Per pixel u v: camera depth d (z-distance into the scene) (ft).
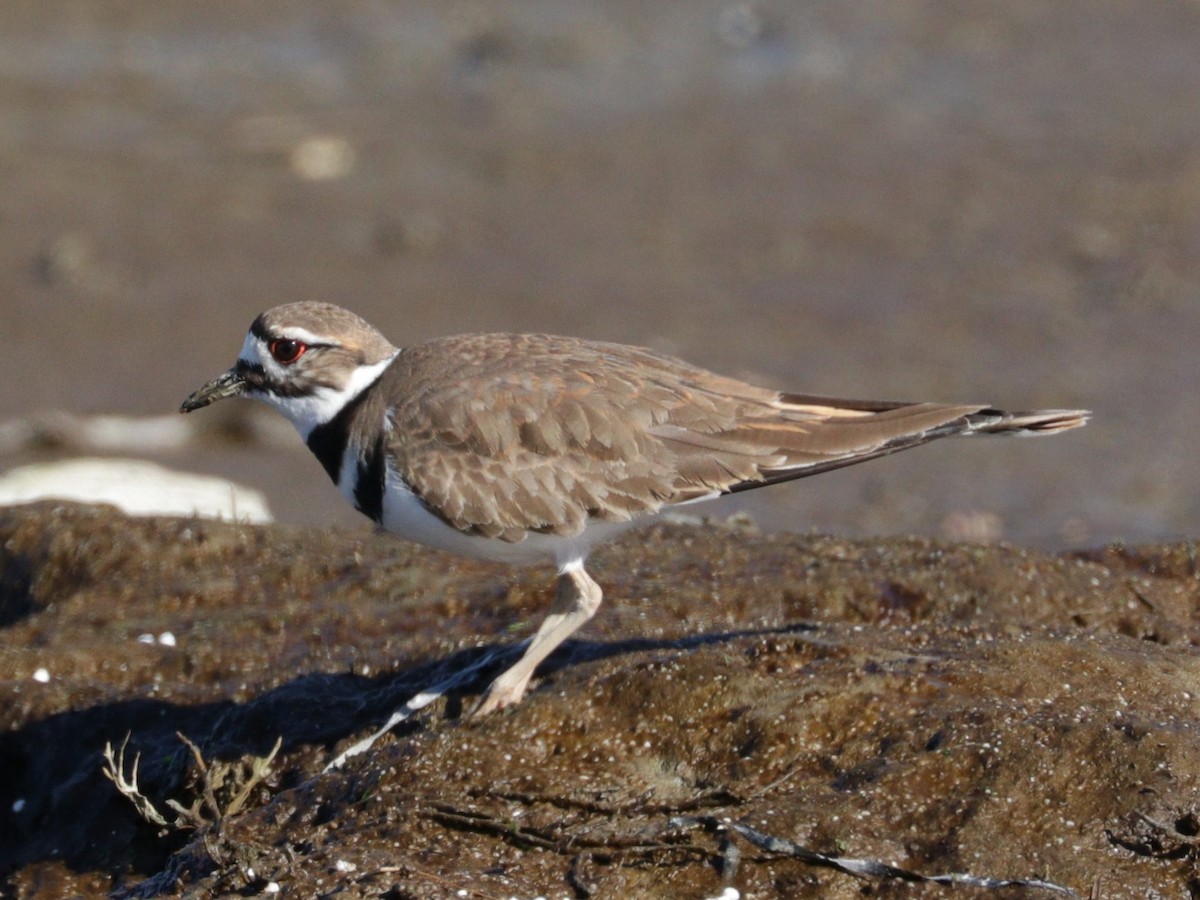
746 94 102.32
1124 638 35.45
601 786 31.17
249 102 99.09
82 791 36.65
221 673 39.04
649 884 29.12
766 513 62.75
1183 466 65.46
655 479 33.42
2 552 45.37
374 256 82.99
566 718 32.32
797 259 83.15
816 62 106.42
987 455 67.82
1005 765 30.14
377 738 33.96
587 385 33.76
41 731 38.09
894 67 105.70
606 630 37.50
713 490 33.47
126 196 88.12
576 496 33.42
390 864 29.30
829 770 30.81
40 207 86.48
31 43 104.73
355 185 90.58
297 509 63.41
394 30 109.19
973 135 96.63
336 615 40.37
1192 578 40.65
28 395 70.64
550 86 102.94
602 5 113.91
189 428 69.15
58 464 62.28
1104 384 71.41
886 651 33.65
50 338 75.31
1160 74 103.81
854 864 28.78
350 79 102.83
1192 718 31.94
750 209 88.28
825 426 33.58
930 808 29.78
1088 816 29.60
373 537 45.27
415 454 33.91
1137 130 96.37
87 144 93.30
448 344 35.37
